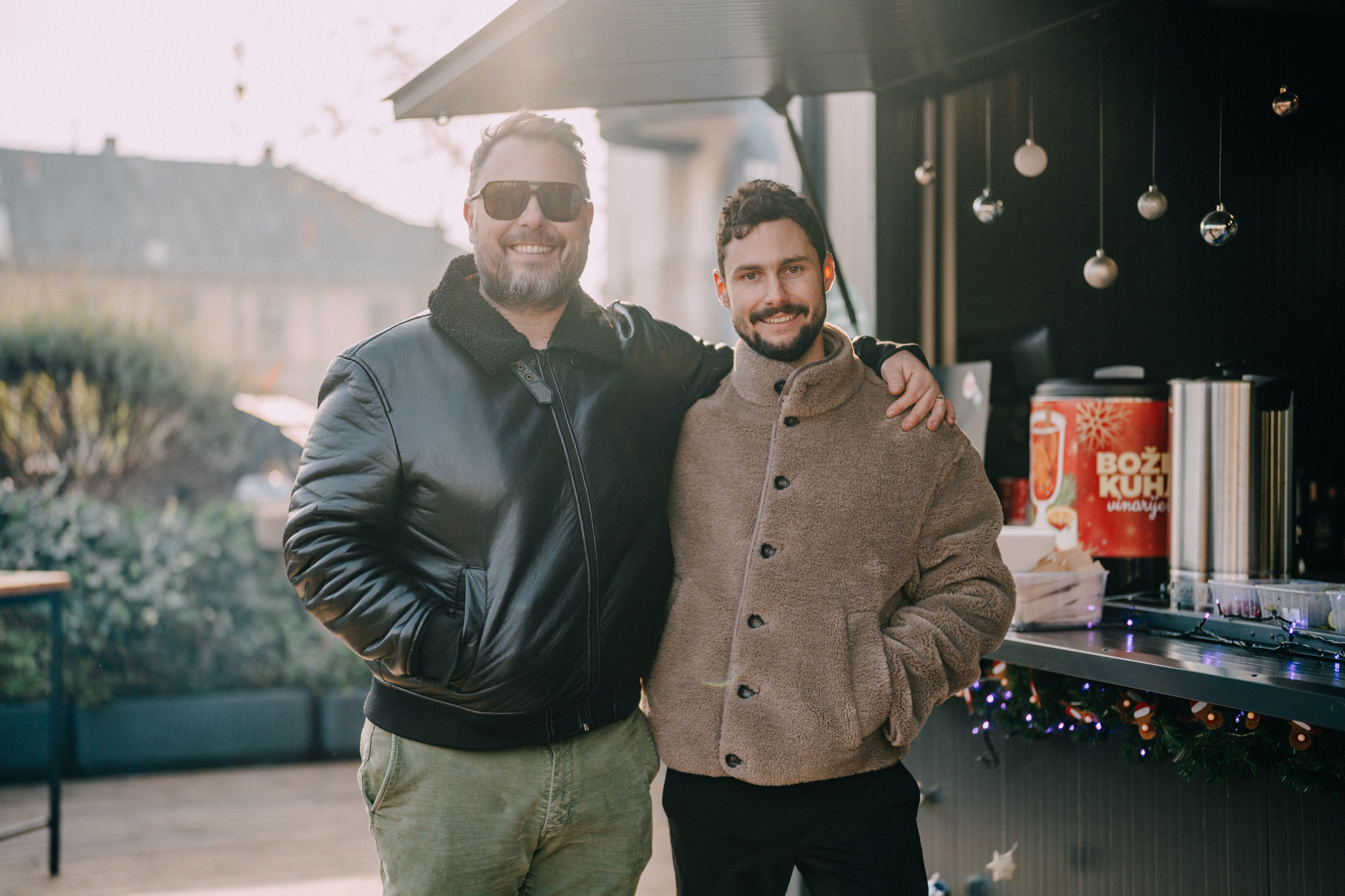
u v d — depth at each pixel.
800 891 2.65
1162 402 2.23
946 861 2.53
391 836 1.54
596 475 1.55
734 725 1.55
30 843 3.89
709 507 1.64
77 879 3.51
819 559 1.57
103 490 7.65
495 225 1.56
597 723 1.56
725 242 1.61
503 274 1.57
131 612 4.94
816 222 1.61
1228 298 2.95
